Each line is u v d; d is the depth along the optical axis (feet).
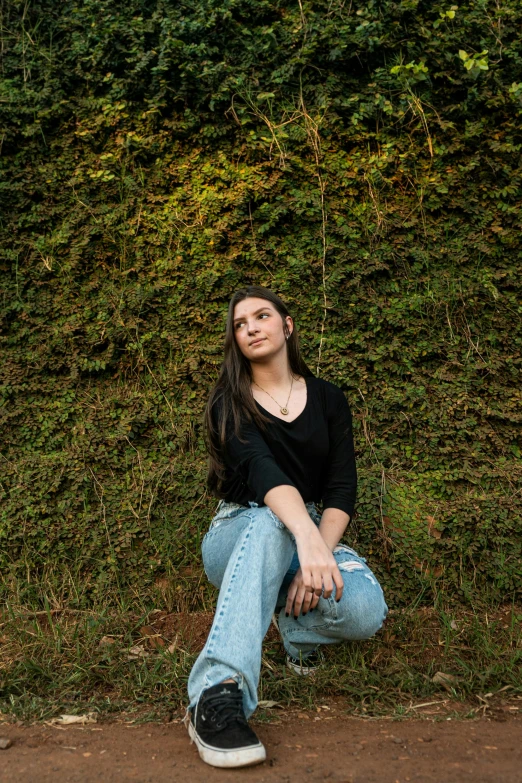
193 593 9.72
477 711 6.92
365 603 7.09
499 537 9.73
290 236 10.87
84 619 9.00
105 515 10.09
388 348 10.53
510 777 5.48
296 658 7.75
